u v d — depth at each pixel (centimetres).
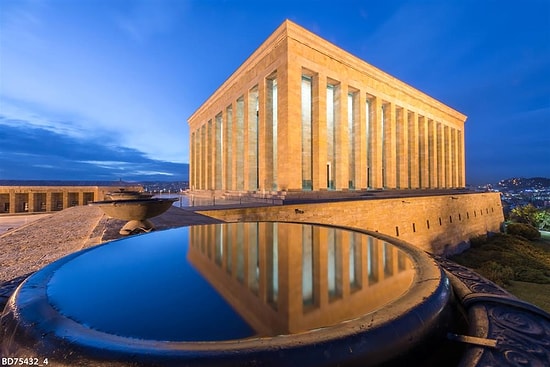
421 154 3722
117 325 131
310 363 105
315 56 2391
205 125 3975
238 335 120
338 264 241
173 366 99
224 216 1452
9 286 227
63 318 138
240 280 202
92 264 245
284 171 2227
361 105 2808
